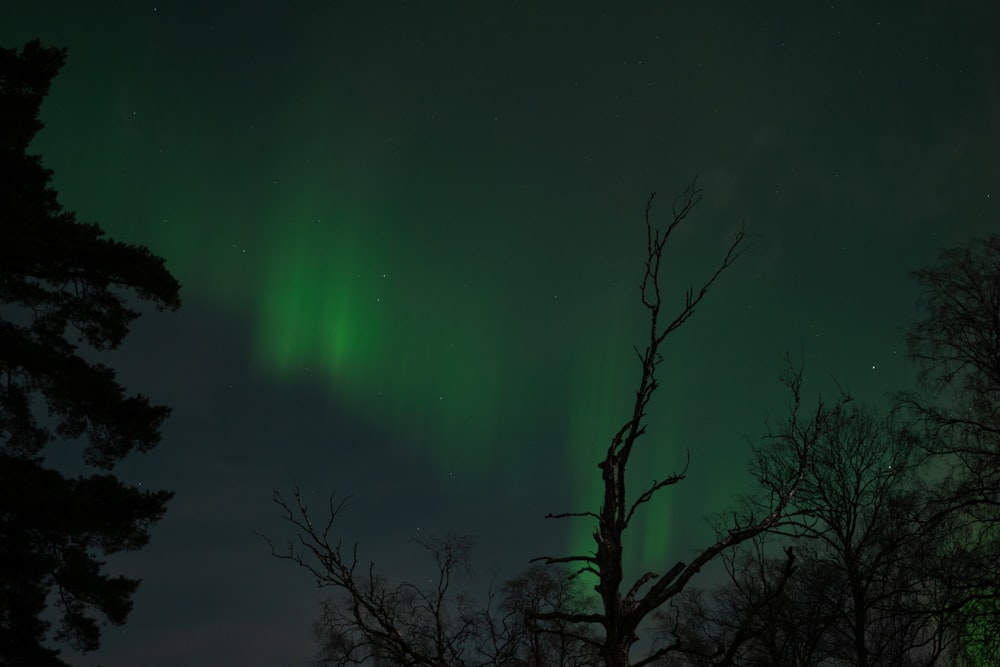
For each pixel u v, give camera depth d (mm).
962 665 12961
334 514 6625
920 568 13242
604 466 6105
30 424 18109
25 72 18219
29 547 16828
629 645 5750
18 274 17359
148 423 18250
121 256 17672
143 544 17375
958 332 17078
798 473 6488
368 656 7875
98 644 16953
